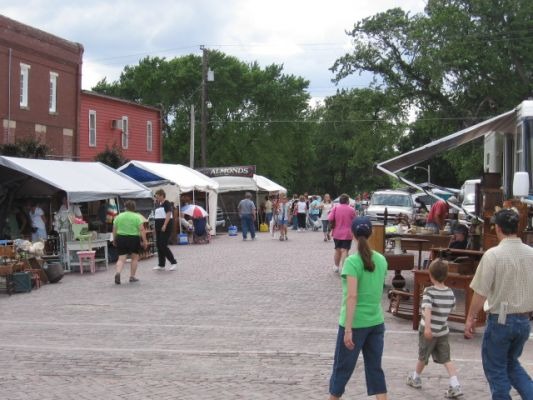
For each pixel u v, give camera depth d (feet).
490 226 39.75
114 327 36.68
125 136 142.20
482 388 24.84
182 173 108.27
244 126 213.46
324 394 23.98
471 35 131.85
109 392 24.23
